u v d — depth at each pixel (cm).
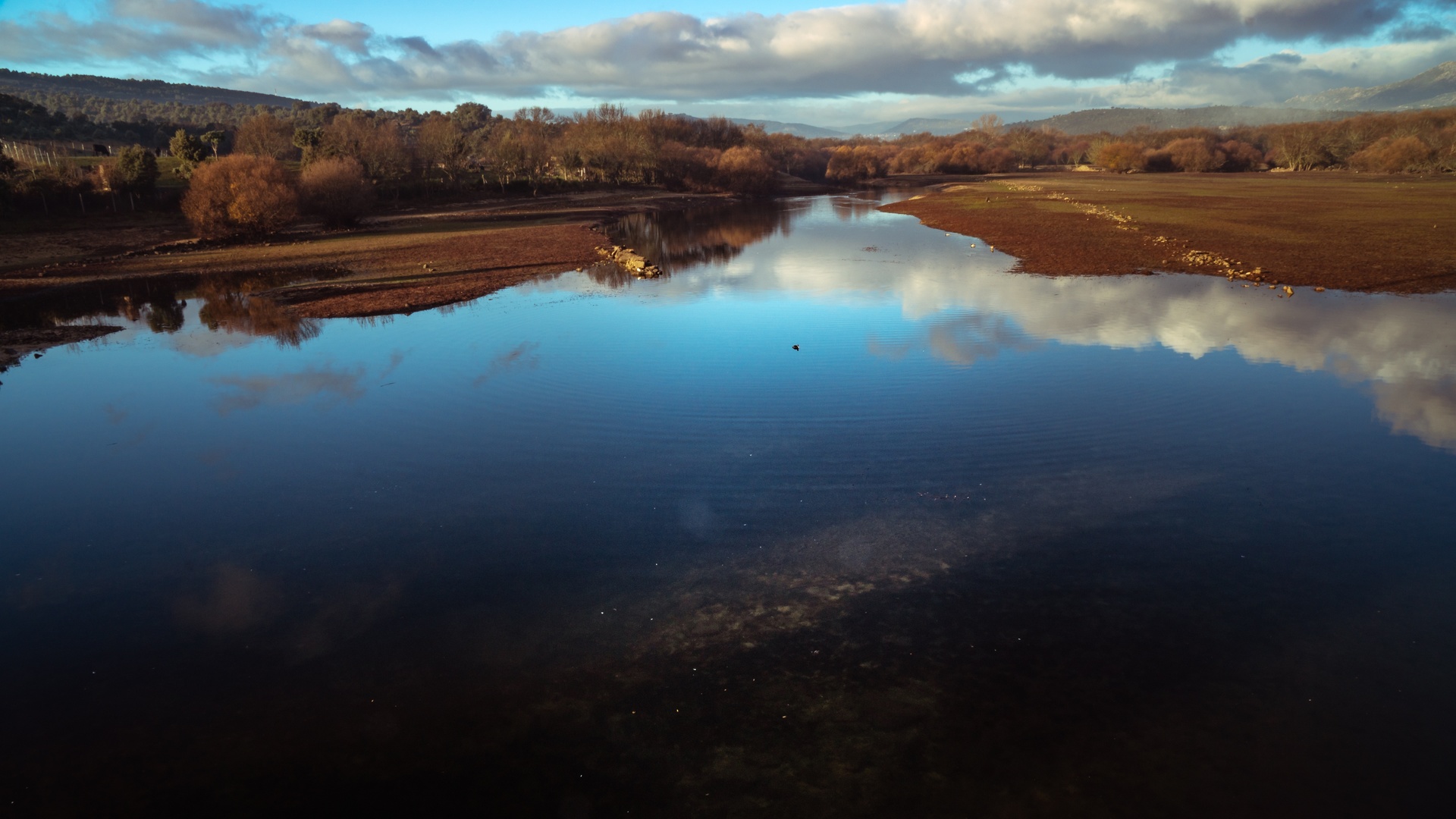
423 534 1287
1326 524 1245
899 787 769
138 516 1370
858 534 1255
